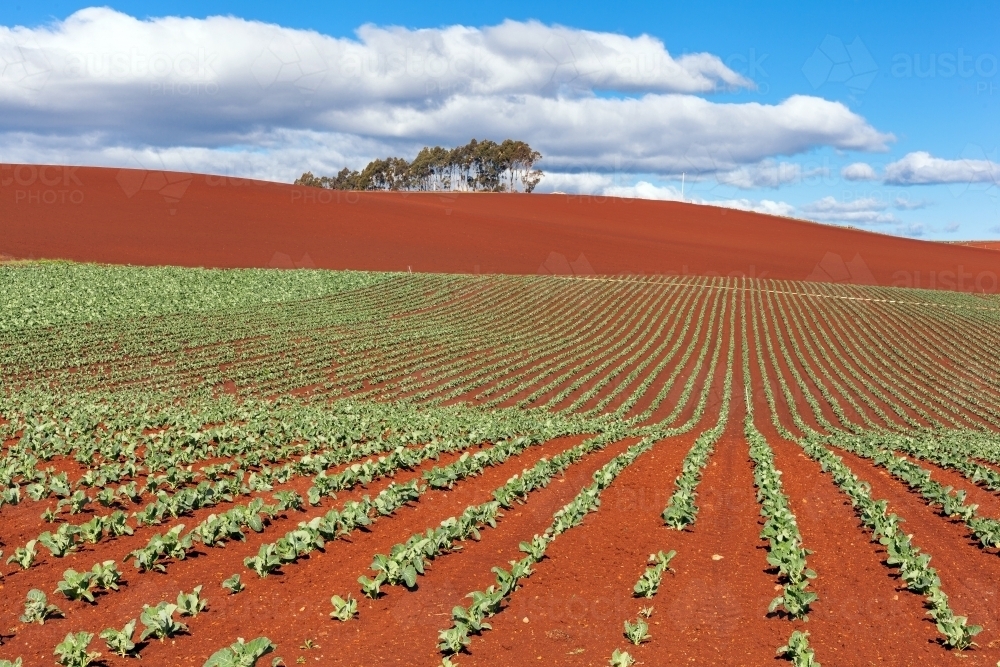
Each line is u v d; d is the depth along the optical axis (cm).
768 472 1739
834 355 5144
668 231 11675
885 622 956
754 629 925
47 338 3916
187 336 4222
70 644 764
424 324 5191
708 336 5434
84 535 1102
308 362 3912
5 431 1864
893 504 1586
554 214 12494
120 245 7350
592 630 907
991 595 1065
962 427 3647
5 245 6844
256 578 1009
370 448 1795
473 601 968
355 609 905
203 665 750
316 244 8319
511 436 2202
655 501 1541
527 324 5466
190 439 1767
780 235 11988
